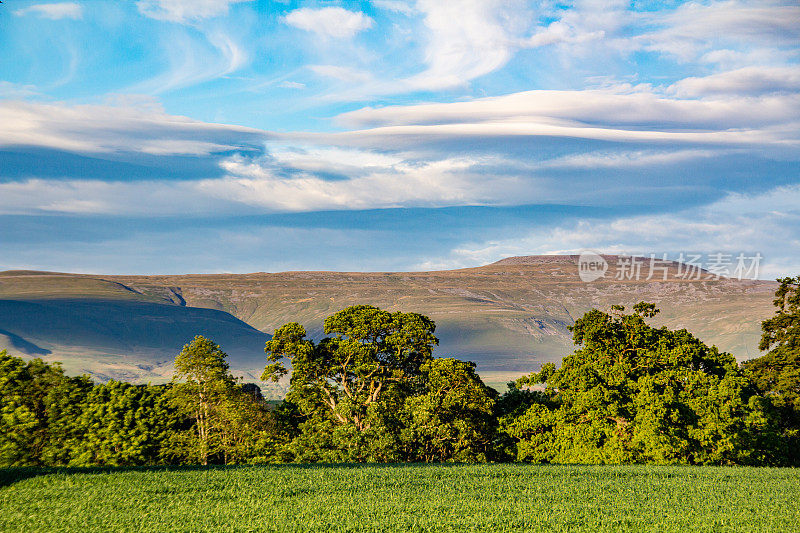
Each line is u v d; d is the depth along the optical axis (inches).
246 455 2082.9
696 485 1209.4
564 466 1477.6
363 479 1225.4
